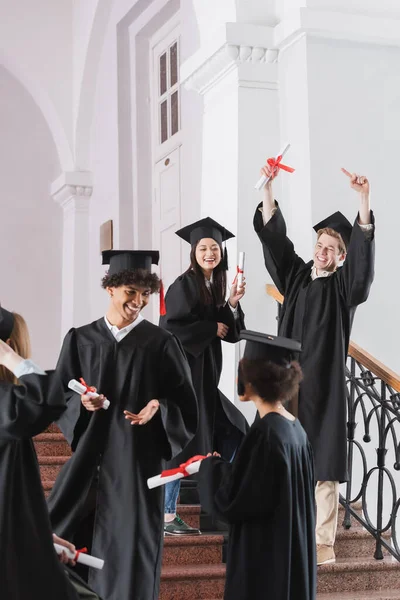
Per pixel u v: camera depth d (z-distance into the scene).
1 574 3.48
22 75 11.23
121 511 4.77
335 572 5.84
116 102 10.46
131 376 4.95
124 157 10.40
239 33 7.35
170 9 9.73
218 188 7.69
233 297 6.14
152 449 4.91
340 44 7.36
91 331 5.05
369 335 7.16
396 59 7.50
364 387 6.40
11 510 3.57
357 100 7.36
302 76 7.29
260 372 4.22
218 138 7.75
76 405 4.91
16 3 11.13
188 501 6.49
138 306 4.98
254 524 4.12
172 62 9.91
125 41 10.50
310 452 4.39
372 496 6.98
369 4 7.41
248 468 4.08
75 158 11.34
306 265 6.16
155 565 4.75
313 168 7.19
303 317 5.94
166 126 10.04
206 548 5.89
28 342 3.84
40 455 7.27
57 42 11.25
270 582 4.04
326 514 5.86
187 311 5.98
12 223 11.70
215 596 5.62
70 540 4.81
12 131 11.81
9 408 3.53
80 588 3.85
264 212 6.08
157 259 5.57
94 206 11.27
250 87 7.46
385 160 7.38
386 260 7.27
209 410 6.01
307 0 7.28
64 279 11.71
